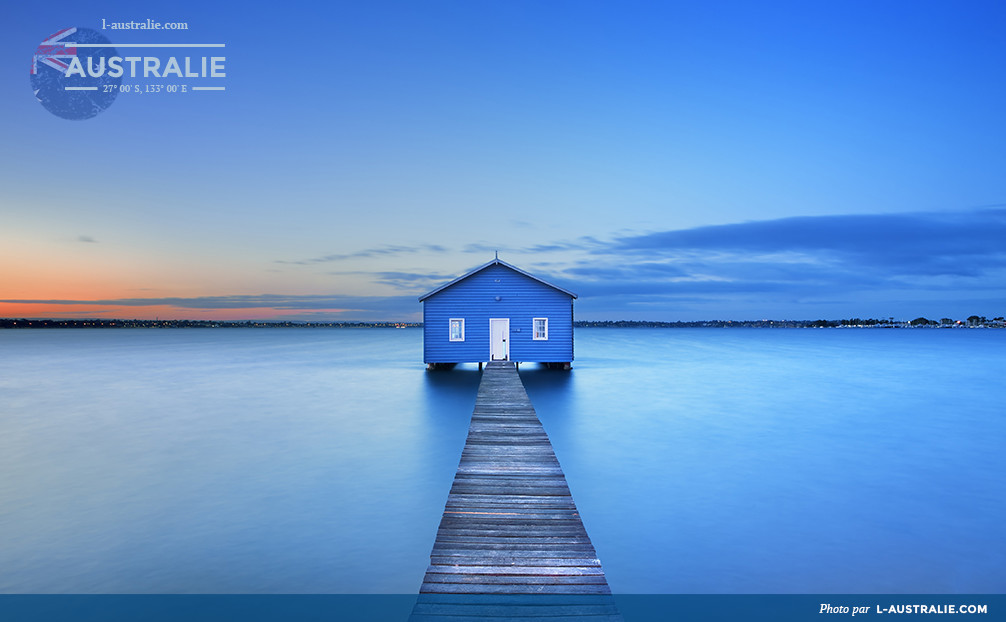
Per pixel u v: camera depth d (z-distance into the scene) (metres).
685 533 10.21
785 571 8.78
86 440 17.89
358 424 20.03
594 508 11.45
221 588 8.32
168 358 57.34
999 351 67.00
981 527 10.47
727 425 19.80
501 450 12.53
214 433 18.77
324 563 9.13
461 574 6.79
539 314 32.97
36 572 8.79
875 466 14.52
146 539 10.01
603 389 28.77
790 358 54.88
